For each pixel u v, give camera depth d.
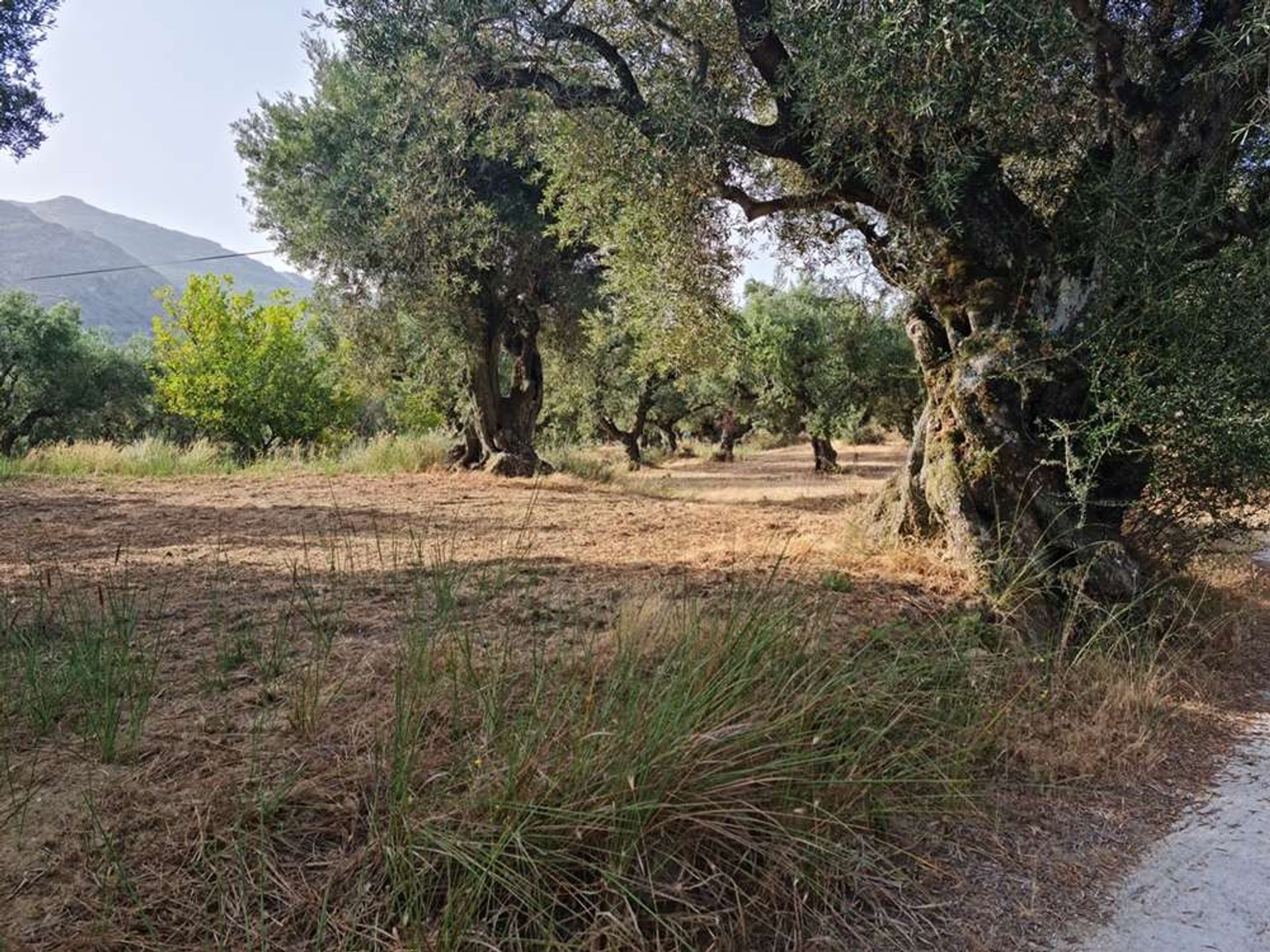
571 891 2.45
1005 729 4.12
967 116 5.58
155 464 13.68
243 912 2.18
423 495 11.49
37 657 3.71
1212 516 6.34
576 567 6.21
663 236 7.55
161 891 2.27
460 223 9.95
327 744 3.03
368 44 6.39
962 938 2.72
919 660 4.29
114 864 2.33
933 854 3.17
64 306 32.38
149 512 8.87
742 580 4.29
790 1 5.60
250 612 4.63
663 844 2.67
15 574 5.57
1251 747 4.41
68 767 2.83
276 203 15.04
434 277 13.20
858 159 5.71
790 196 7.09
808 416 25.78
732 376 24.02
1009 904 2.93
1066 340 5.91
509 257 14.77
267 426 22.84
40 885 2.25
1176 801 3.78
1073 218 6.15
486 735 3.05
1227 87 5.64
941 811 3.37
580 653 3.90
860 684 3.62
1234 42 5.06
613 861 2.54
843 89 5.17
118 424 35.22
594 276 16.25
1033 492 5.94
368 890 2.36
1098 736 4.23
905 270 7.28
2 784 2.70
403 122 7.07
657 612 4.17
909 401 25.00
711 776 2.82
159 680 3.59
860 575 5.98
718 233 7.83
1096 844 3.38
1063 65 5.59
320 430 23.70
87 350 33.41
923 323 7.07
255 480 12.99
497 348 16.23
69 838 2.43
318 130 14.30
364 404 30.30
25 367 31.22
